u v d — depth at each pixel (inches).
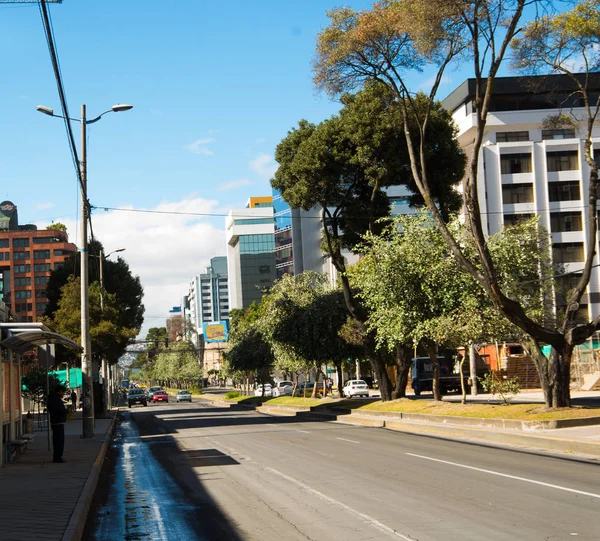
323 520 376.8
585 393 1747.0
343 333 1562.5
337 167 1389.0
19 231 5920.3
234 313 4879.4
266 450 791.1
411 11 820.0
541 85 944.9
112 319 2153.1
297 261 5300.2
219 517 402.6
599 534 319.6
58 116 1074.7
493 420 916.6
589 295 3024.1
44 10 480.7
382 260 1155.9
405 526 350.9
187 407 2719.0
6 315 1831.9
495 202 3080.7
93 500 494.9
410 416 1174.3
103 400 1823.3
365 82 1037.2
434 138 1348.4
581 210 3070.9
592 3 830.5
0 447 645.9
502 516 366.3
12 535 331.6
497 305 868.0
